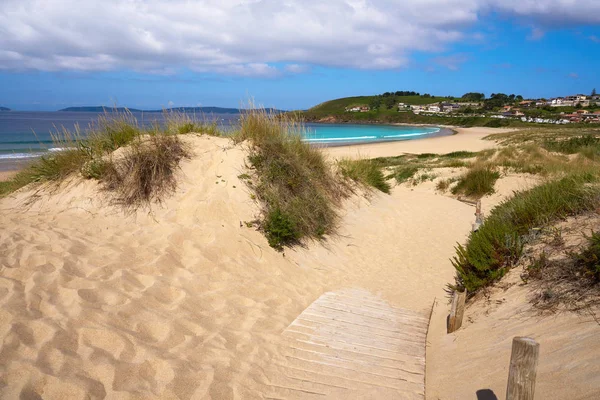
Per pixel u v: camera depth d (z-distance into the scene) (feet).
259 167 26.66
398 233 31.30
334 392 11.96
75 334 11.59
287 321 15.97
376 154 106.93
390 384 12.50
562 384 9.72
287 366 13.03
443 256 27.12
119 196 22.00
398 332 16.10
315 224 25.77
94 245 17.38
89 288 13.89
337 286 20.85
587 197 20.31
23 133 154.10
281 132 30.71
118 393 10.06
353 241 27.45
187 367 11.63
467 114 470.39
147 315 13.47
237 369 12.26
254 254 20.61
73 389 9.78
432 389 12.19
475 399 10.71
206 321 14.34
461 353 13.73
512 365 8.58
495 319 15.08
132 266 16.37
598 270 13.50
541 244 18.66
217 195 23.57
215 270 18.03
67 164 24.21
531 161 54.60
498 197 43.47
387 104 562.25
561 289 14.43
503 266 18.58
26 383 9.57
